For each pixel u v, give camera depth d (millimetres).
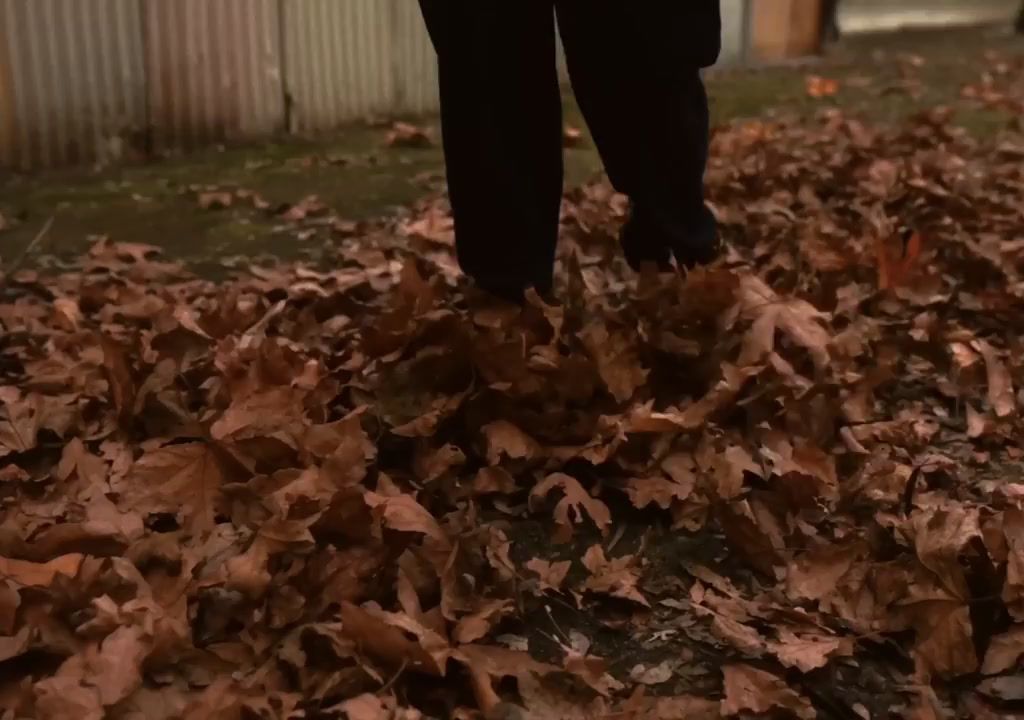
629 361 1552
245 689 995
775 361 1565
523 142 1586
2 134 3266
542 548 1313
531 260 1651
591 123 1660
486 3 1482
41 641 1066
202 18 3617
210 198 2916
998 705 1049
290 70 3920
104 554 1196
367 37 4129
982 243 2205
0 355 1767
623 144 1645
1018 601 1109
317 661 1063
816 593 1188
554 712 1010
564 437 1487
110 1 3389
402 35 4242
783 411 1506
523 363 1493
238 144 3803
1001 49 6625
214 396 1522
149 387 1522
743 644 1118
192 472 1317
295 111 3975
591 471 1451
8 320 1896
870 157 3078
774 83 5141
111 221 2756
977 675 1080
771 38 5949
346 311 1933
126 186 3168
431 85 4395
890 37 7211
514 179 1588
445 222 2508
